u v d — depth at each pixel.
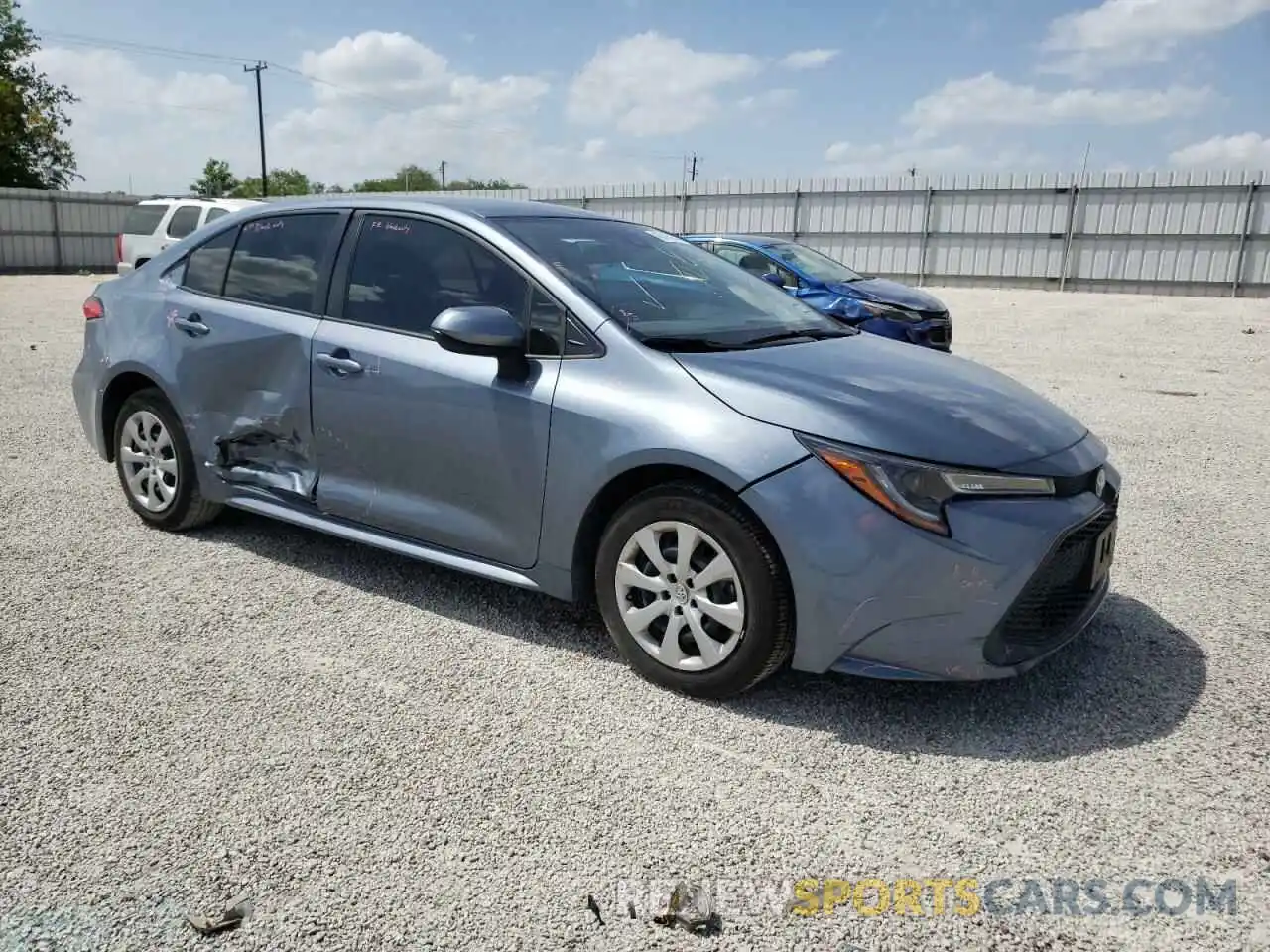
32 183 48.03
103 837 2.52
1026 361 11.88
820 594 2.97
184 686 3.32
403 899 2.31
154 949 2.14
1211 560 4.72
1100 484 3.31
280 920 2.24
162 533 4.87
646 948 2.17
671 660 3.29
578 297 3.52
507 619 3.91
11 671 3.41
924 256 27.47
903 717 3.19
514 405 3.48
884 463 2.94
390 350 3.83
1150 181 24.50
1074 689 3.39
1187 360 12.08
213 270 4.61
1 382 9.30
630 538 3.32
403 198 4.14
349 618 3.90
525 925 2.23
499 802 2.69
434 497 3.78
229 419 4.40
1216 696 3.35
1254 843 2.55
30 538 4.76
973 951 2.17
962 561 2.91
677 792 2.75
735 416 3.12
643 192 30.95
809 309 4.35
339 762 2.88
